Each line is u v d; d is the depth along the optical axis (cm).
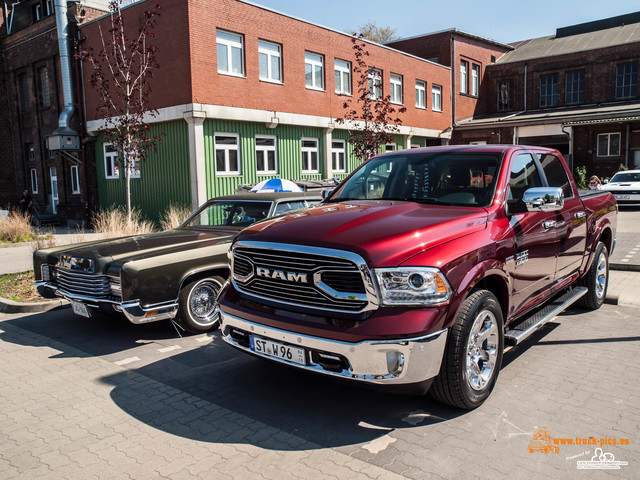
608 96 3041
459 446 321
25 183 2570
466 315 341
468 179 430
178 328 588
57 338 577
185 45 1639
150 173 1861
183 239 602
